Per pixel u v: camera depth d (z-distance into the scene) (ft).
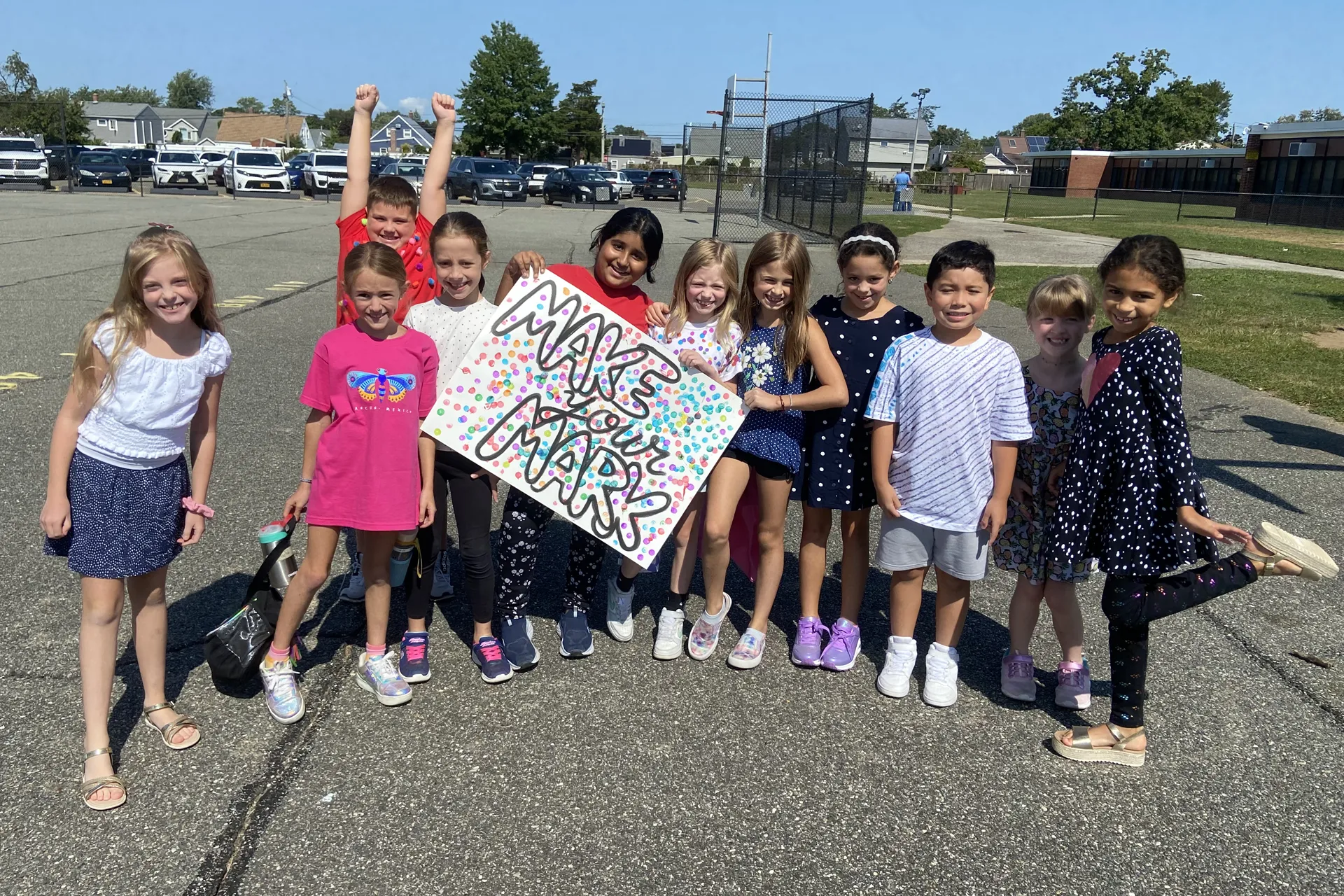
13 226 56.95
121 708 9.66
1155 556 8.88
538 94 210.59
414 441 9.43
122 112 340.59
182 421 8.53
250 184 102.17
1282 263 58.70
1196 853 8.23
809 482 10.56
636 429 10.40
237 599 11.96
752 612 12.44
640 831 8.22
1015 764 9.38
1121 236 77.10
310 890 7.44
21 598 11.68
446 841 8.01
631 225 10.34
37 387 20.79
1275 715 10.36
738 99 64.39
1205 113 254.06
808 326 10.05
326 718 9.70
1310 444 19.98
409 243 11.17
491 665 10.39
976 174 224.33
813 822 8.43
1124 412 8.92
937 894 7.67
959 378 9.61
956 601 10.27
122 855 7.72
